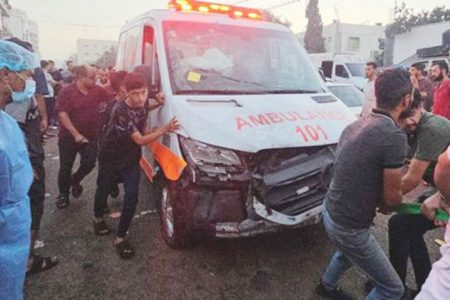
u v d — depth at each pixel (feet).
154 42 14.30
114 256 12.55
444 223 7.72
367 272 8.41
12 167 6.31
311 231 13.66
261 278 11.32
